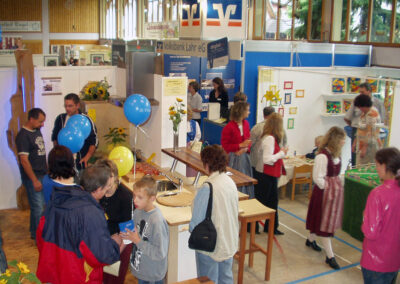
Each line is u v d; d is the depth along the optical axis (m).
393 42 7.46
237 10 3.92
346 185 4.63
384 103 5.27
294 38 8.45
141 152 4.91
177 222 3.09
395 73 7.04
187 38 4.21
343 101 6.71
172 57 7.66
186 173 4.77
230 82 8.20
